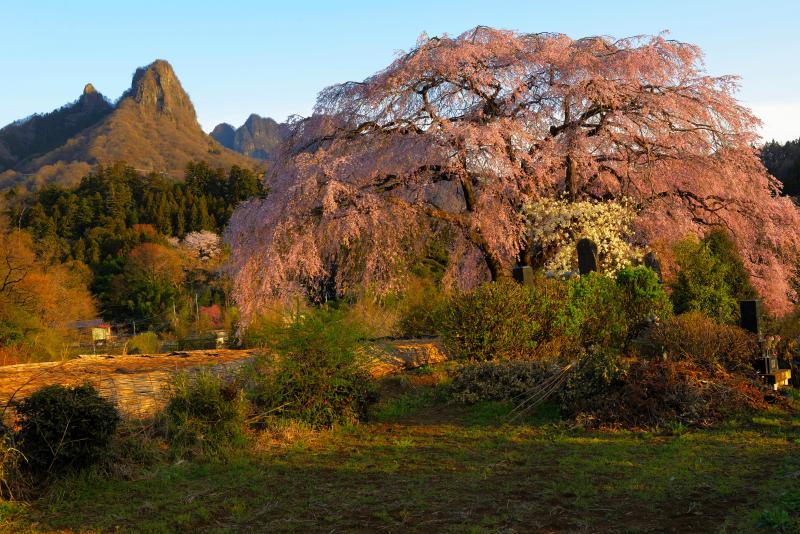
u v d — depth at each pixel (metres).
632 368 7.66
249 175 107.56
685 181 15.72
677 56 14.98
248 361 9.45
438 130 14.10
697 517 4.22
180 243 88.06
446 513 4.43
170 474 5.34
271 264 13.19
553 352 10.01
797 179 38.16
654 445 6.23
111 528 4.22
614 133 14.80
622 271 11.05
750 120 15.12
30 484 4.94
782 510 4.07
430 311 14.44
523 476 5.27
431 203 15.62
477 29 15.15
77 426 5.18
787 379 8.48
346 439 6.73
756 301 8.68
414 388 9.04
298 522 4.30
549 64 14.86
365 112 15.17
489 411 7.83
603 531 4.04
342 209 13.87
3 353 15.98
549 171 15.27
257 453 6.10
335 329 7.40
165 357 11.48
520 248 15.06
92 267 72.88
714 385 7.46
